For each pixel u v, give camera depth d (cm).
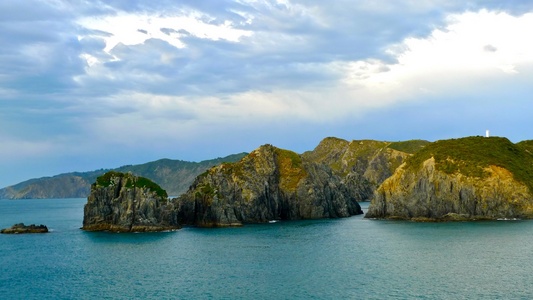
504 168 19100
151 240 14300
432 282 8350
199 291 8088
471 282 8281
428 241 13050
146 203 16900
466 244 12306
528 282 8200
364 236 14638
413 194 19825
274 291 8012
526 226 15825
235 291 8050
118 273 9575
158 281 8831
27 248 12925
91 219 17312
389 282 8419
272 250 12138
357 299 7456
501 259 10188
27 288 8475
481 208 18312
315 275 9100
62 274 9550
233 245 13112
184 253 11838
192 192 19850
